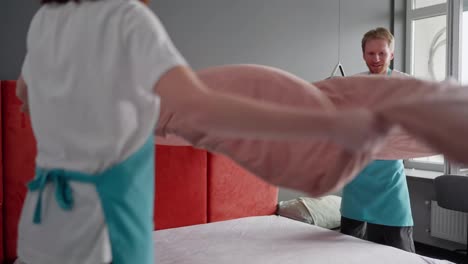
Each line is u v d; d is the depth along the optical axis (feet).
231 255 7.00
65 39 2.45
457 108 1.84
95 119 2.38
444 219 11.81
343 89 3.75
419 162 13.10
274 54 10.96
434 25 13.00
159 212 8.65
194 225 9.02
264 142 2.98
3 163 7.02
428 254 11.94
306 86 3.38
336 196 11.36
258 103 1.80
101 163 2.40
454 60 11.09
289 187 2.98
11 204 7.09
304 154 2.84
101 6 2.39
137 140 2.45
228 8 10.12
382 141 1.96
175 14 9.35
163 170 8.67
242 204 9.81
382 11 13.14
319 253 7.04
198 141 3.46
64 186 2.53
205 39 9.80
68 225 2.51
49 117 2.56
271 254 7.01
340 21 12.21
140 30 2.23
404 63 13.61
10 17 7.53
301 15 11.41
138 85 2.26
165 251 7.25
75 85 2.40
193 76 2.02
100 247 2.40
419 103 1.87
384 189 8.35
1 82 6.91
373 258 6.80
